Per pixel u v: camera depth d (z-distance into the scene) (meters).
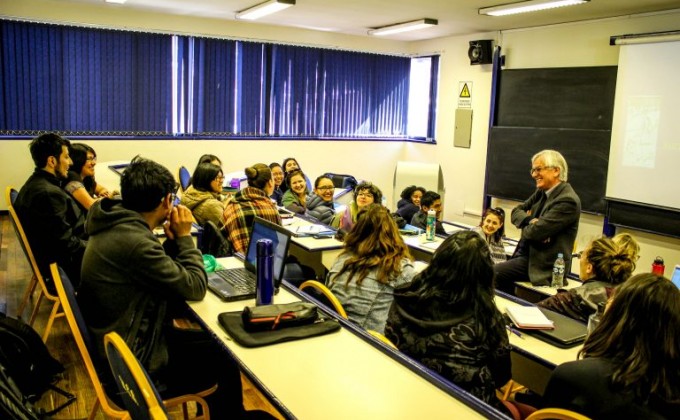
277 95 8.30
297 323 1.83
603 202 6.45
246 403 2.88
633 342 1.44
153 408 0.98
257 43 8.01
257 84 8.12
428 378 1.53
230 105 7.97
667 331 1.40
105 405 1.77
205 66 7.70
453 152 8.66
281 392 1.43
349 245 2.53
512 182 7.45
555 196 3.72
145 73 7.36
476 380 1.73
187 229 2.11
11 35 6.62
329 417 1.32
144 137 7.48
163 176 1.94
